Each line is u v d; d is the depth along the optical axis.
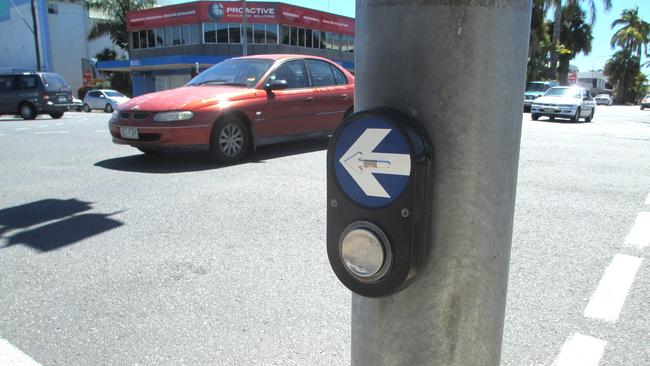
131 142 6.74
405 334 1.14
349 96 8.50
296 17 37.25
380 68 1.06
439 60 1.01
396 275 1.05
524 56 1.08
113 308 2.87
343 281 1.14
